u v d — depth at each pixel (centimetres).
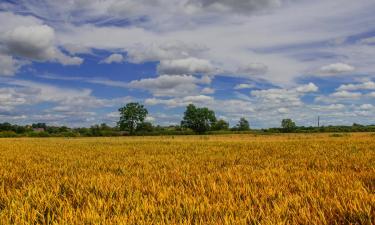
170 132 12106
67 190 714
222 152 1950
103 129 12075
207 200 552
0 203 604
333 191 614
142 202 564
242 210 495
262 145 2652
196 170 1052
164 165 1261
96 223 448
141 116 12506
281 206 500
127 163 1330
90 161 1464
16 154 1981
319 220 434
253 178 820
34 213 509
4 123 12494
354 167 1083
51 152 2145
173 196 607
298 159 1430
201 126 12962
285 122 11788
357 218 447
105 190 673
